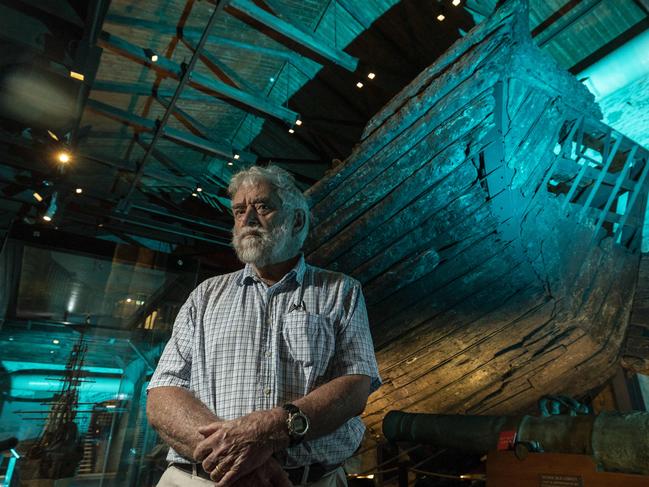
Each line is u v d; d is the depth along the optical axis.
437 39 6.23
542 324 4.31
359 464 5.81
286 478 1.08
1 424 3.01
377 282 4.25
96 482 3.06
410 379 4.89
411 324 4.45
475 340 4.45
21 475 2.91
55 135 6.76
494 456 3.09
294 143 8.80
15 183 8.32
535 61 3.33
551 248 3.96
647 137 5.35
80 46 5.27
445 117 3.45
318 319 1.31
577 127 4.12
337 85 7.47
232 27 6.63
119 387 3.31
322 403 1.11
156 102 7.78
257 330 1.31
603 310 4.52
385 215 3.97
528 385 4.79
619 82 5.79
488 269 3.98
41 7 4.92
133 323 3.39
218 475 1.01
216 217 10.55
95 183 9.59
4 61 5.38
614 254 4.67
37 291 3.21
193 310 1.43
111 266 3.36
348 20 6.59
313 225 4.27
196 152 9.49
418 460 5.26
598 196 4.86
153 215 10.73
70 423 3.14
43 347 3.21
